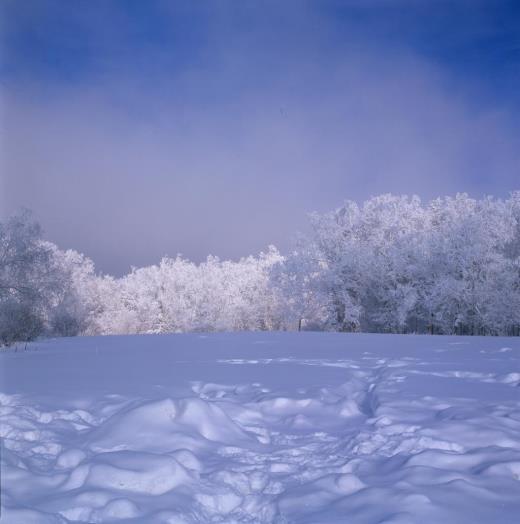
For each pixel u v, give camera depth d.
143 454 3.77
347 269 44.03
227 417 5.15
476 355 12.20
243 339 20.11
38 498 3.21
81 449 4.07
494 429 4.79
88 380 8.04
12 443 4.23
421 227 45.78
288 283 45.34
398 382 7.90
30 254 21.44
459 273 39.38
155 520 2.99
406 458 4.15
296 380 8.22
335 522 3.01
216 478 3.74
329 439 4.98
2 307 19.84
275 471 4.02
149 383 7.70
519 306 36.59
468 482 3.57
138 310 68.50
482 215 41.22
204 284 67.62
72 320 33.06
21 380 8.02
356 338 20.20
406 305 38.75
